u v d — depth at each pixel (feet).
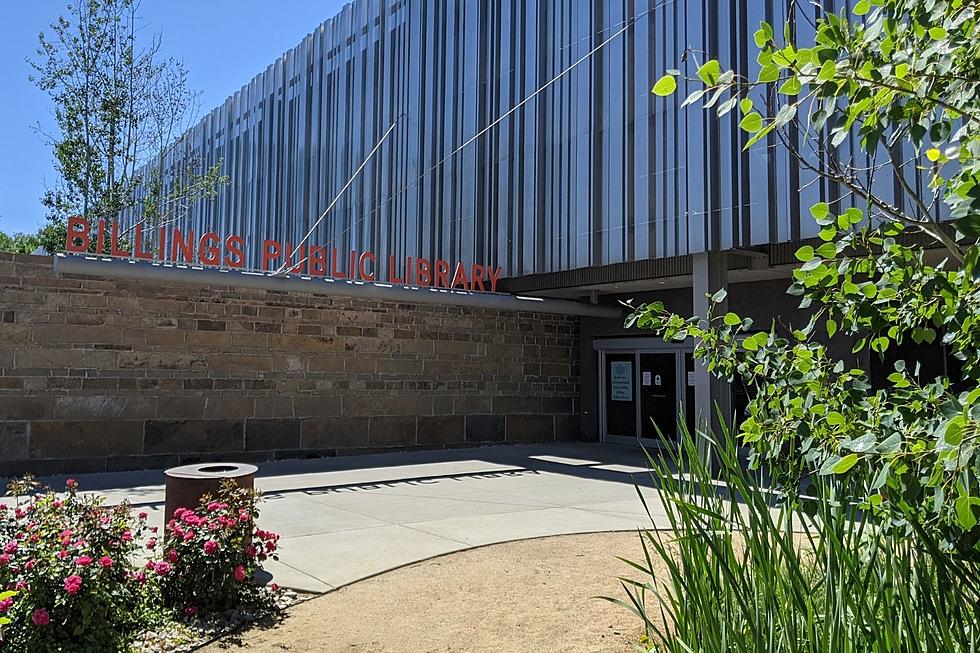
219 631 15.75
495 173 54.75
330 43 75.61
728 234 40.24
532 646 14.97
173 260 41.14
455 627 16.08
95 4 70.49
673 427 54.44
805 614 8.70
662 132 43.93
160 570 15.85
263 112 87.25
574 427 58.44
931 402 8.75
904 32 8.06
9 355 35.99
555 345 57.77
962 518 6.37
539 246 50.85
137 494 32.60
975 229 6.64
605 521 27.78
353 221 68.95
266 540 18.03
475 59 57.62
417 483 37.22
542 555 22.36
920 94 7.76
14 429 35.91
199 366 41.09
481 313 53.42
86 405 37.73
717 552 9.45
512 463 44.93
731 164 40.32
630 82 46.06
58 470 36.86
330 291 44.73
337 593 18.56
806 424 9.91
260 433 42.93
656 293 55.57
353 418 46.60
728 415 43.52
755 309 48.80
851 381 10.38
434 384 50.47
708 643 9.38
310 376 44.96
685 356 54.24
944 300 9.16
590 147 48.14
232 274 41.42
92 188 71.72
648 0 45.44
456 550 22.95
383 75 67.26
